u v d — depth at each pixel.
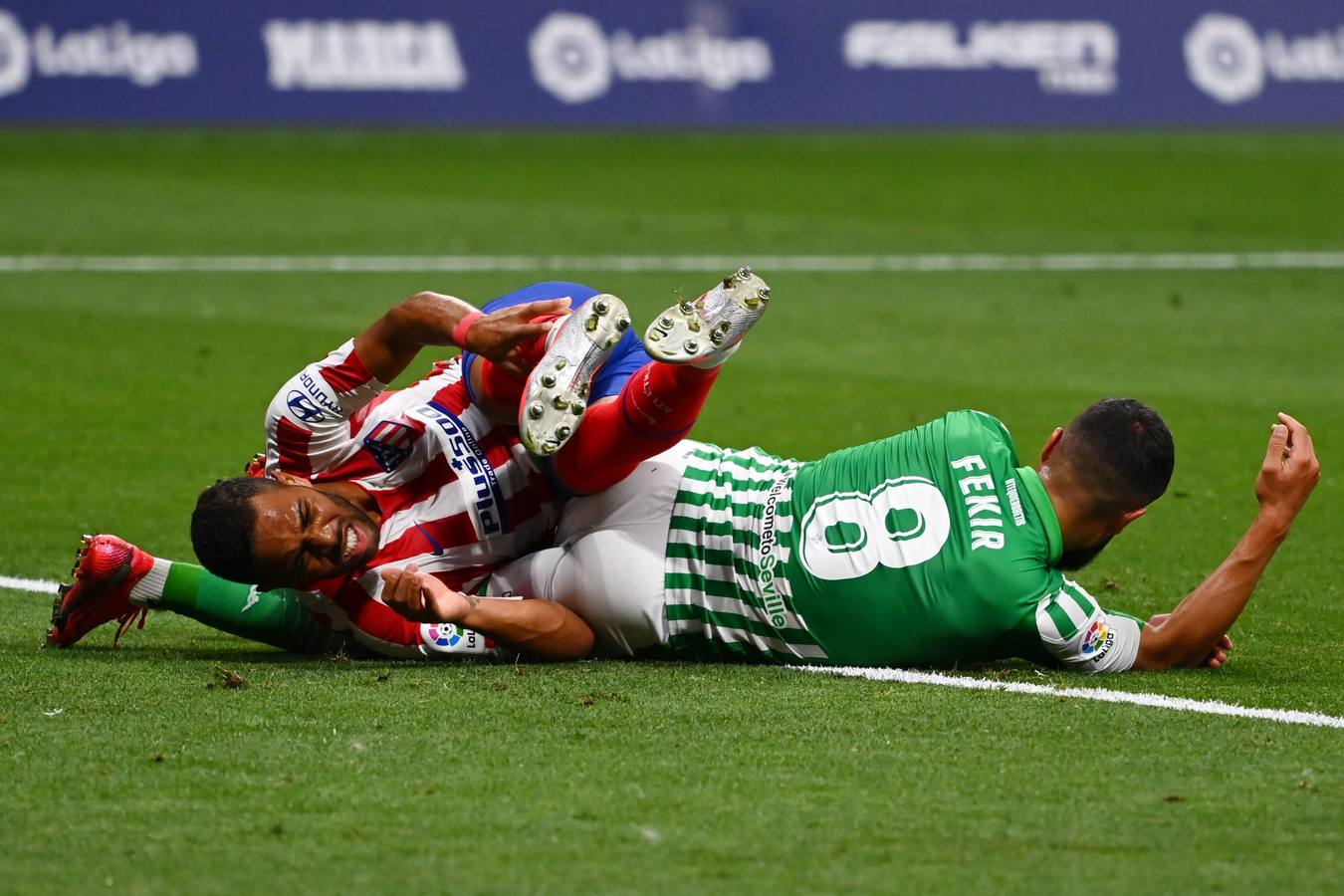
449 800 8.05
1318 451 17.59
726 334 9.76
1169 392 20.59
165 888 7.07
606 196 40.84
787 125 55.72
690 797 8.10
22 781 8.29
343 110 51.94
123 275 28.39
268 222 35.00
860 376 21.39
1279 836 7.65
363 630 10.59
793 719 9.32
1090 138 56.34
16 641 11.15
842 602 10.20
